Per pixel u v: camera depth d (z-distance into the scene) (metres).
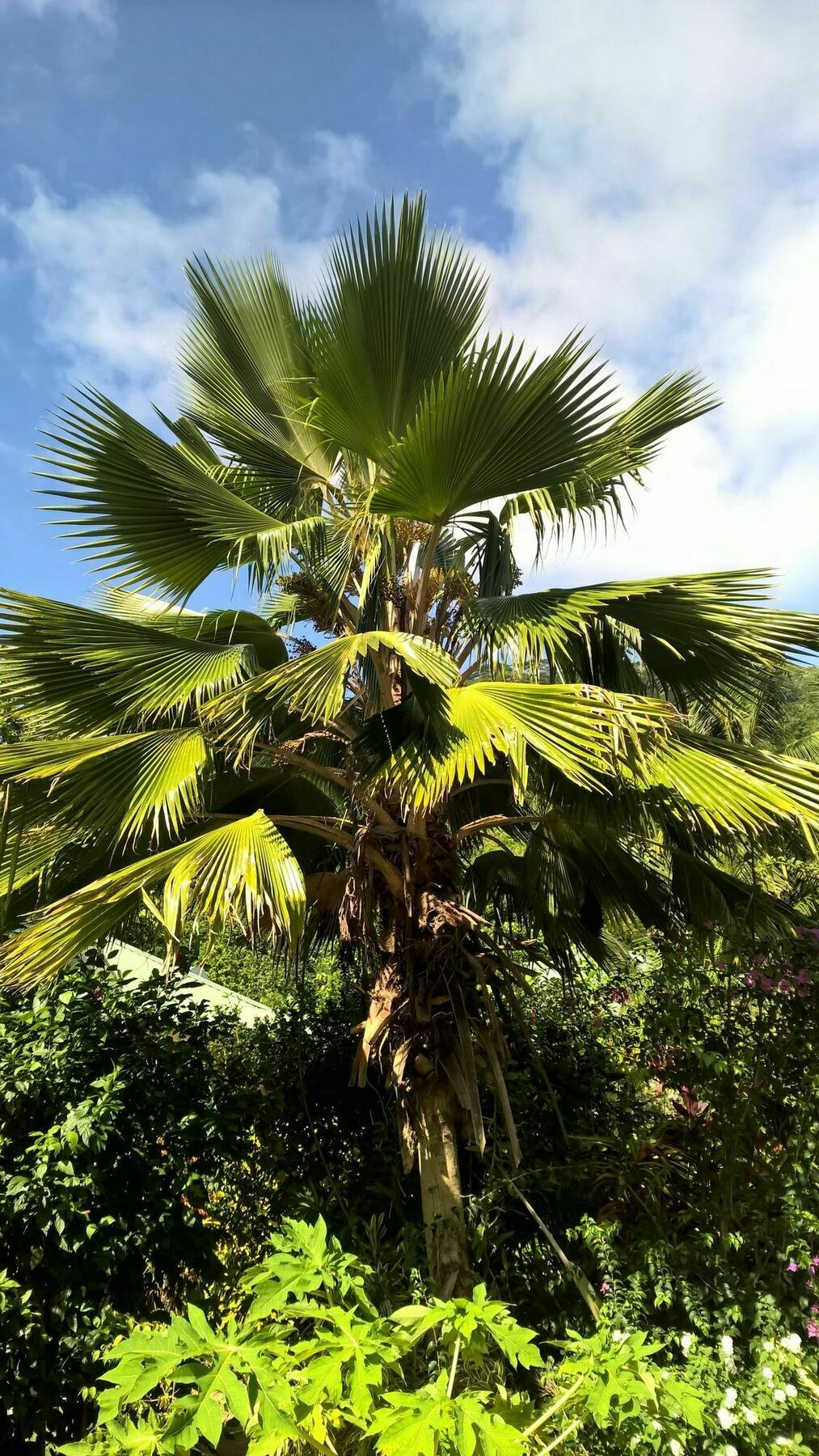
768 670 4.14
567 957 5.29
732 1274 3.11
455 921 3.80
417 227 4.17
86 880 4.25
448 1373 2.29
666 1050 3.89
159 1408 3.33
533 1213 3.61
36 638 3.73
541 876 5.11
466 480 3.91
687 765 3.45
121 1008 3.85
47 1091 3.44
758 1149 3.54
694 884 4.45
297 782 4.94
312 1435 2.01
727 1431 2.49
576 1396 2.21
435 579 4.57
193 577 4.45
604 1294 3.39
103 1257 3.23
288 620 5.53
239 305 4.87
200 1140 3.88
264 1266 2.40
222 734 3.60
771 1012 3.57
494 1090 4.08
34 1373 3.08
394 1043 3.88
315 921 4.77
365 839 3.99
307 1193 4.25
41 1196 3.15
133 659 3.82
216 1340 1.92
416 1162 4.35
